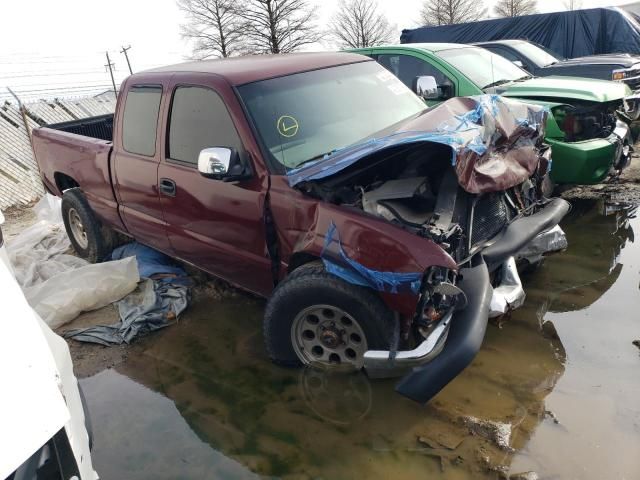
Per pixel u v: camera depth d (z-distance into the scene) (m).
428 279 2.67
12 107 11.13
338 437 2.86
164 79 4.06
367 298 2.85
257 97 3.53
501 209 3.36
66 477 1.73
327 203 2.99
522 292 3.15
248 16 38.16
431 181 3.12
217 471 2.73
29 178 9.96
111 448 2.97
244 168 3.33
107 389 3.51
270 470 2.70
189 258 4.23
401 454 2.69
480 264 2.92
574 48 12.57
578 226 5.23
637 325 3.49
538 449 2.59
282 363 3.40
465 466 2.56
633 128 6.35
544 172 3.84
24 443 1.61
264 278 3.55
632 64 7.97
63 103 12.62
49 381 1.81
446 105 3.21
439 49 6.55
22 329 1.96
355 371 3.21
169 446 2.94
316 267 3.04
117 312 4.37
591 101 5.03
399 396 3.09
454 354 2.56
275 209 3.22
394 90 4.22
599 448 2.55
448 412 2.92
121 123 4.49
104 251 5.37
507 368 3.21
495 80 6.21
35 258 5.62
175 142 3.93
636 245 4.68
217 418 3.12
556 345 3.38
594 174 5.00
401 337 2.90
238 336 3.94
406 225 2.77
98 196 4.91
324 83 3.87
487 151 3.05
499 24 13.28
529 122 3.47
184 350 3.85
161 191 4.03
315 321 3.18
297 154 3.37
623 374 3.04
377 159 2.92
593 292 3.96
